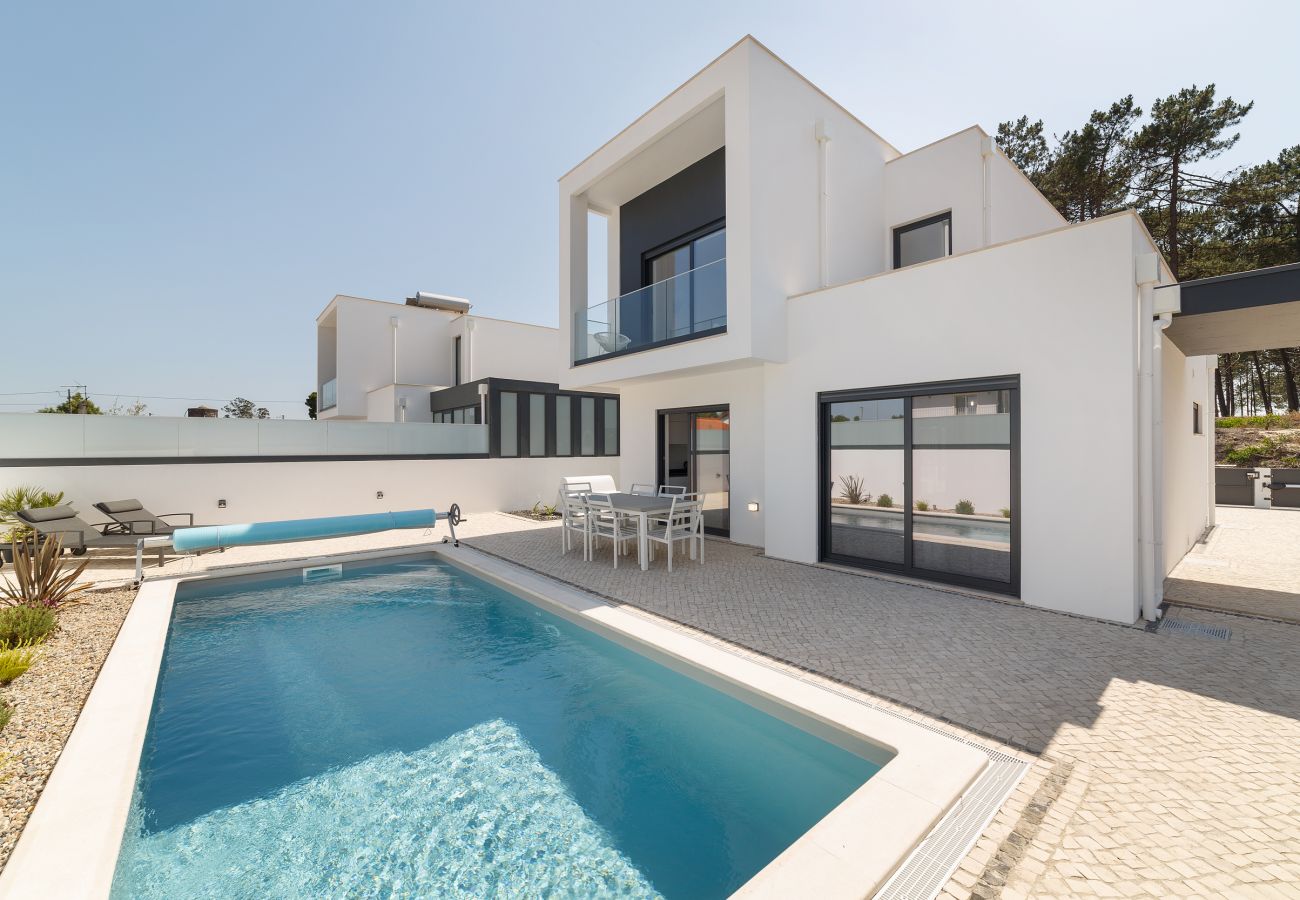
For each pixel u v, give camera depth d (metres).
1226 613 5.45
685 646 4.71
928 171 8.98
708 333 7.93
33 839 2.43
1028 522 5.76
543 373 21.89
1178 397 7.88
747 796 3.13
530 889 2.46
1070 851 2.31
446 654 5.25
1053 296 5.57
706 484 10.34
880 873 2.11
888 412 6.94
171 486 10.48
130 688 4.02
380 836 2.83
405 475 13.16
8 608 5.32
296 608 6.69
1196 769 2.90
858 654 4.45
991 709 3.54
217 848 2.73
